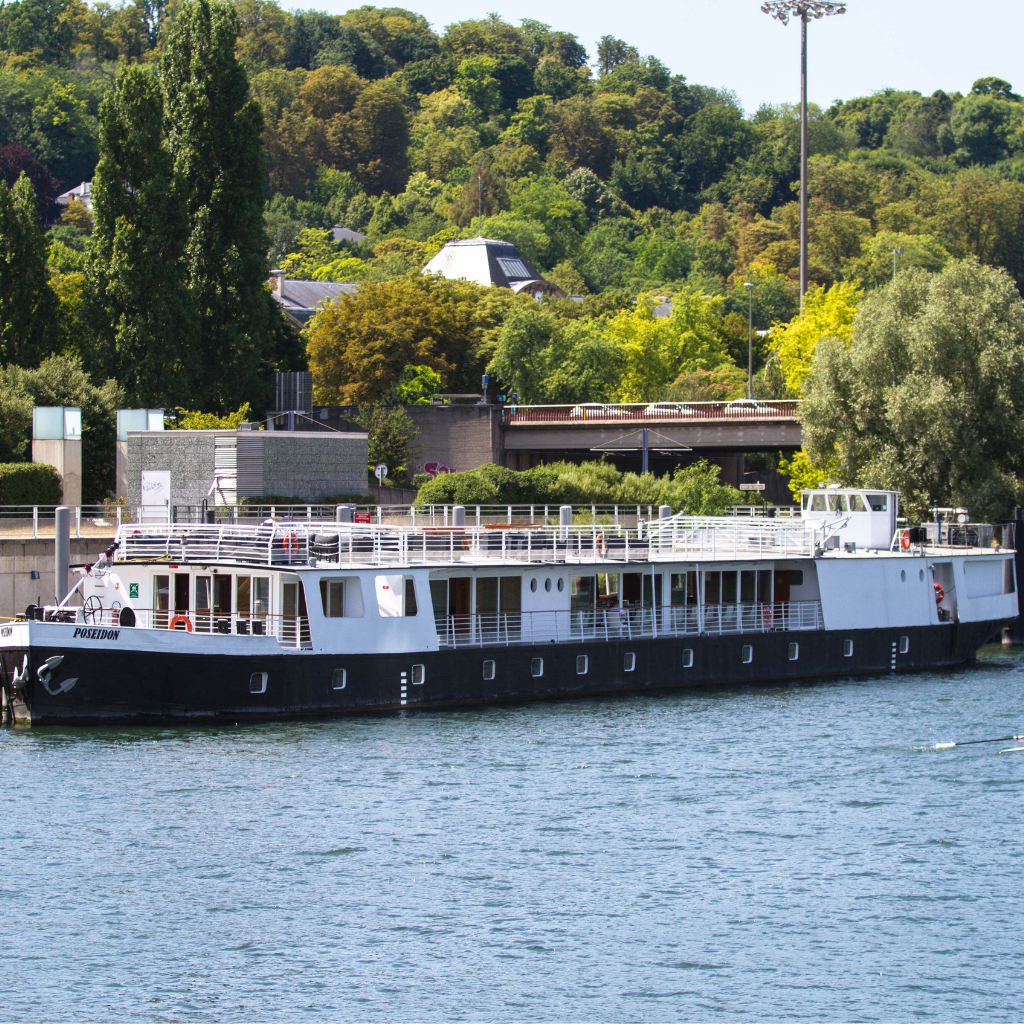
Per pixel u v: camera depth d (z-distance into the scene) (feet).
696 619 291.17
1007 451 392.88
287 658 238.48
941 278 399.65
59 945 156.97
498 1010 144.36
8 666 229.25
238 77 508.12
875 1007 145.28
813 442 419.74
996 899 171.94
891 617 318.04
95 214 473.26
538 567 269.23
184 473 375.86
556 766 222.89
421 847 185.88
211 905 167.22
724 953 156.66
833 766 228.22
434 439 547.90
